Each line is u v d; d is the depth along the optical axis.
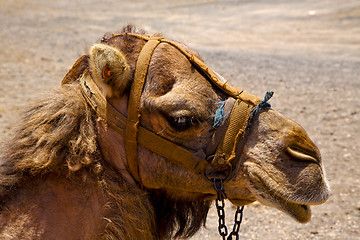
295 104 9.74
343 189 6.34
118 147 2.96
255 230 5.52
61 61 12.73
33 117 2.97
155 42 2.99
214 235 5.39
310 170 2.84
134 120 2.89
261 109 2.96
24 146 2.92
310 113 9.23
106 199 2.90
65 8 24.92
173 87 2.90
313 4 23.70
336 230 5.46
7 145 3.01
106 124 2.92
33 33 17.11
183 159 2.94
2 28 17.80
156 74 2.89
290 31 19.22
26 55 13.38
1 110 8.59
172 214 3.28
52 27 18.75
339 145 7.71
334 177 6.66
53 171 2.86
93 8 25.17
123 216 2.94
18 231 2.81
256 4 25.05
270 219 5.77
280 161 2.85
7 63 12.34
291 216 2.95
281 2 24.86
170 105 2.83
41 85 10.34
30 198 2.85
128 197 2.96
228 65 12.93
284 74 12.16
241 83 11.13
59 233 2.83
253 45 16.70
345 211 5.84
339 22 20.16
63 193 2.86
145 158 2.97
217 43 16.95
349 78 11.88
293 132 2.89
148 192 3.12
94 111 2.96
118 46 3.01
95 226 2.88
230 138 2.92
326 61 13.93
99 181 2.88
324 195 2.88
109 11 24.28
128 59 2.94
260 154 2.88
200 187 3.07
